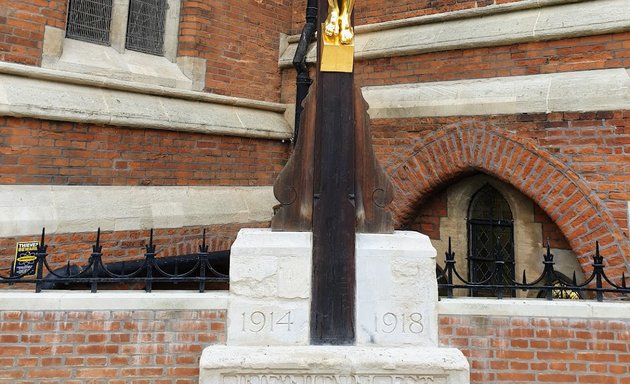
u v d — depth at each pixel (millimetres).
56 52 4602
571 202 4531
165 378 3217
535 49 4871
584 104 4488
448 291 3594
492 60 5098
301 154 3115
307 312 2951
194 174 5402
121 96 4926
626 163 4305
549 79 4754
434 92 5336
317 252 2971
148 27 5609
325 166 3002
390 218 3143
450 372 2828
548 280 3490
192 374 3227
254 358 2809
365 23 6035
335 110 3025
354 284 2969
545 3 4871
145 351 3221
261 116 6160
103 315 3215
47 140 4375
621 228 4289
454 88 5238
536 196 4711
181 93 5375
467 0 5336
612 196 4348
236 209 5645
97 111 4602
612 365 3316
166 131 5184
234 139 5801
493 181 5324
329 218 2984
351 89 3045
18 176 4199
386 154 5594
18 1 4359
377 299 2973
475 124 5051
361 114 3123
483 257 5461
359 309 2959
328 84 3033
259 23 6301
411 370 2822
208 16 5770
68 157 4492
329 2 3045
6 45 4270
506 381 3355
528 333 3389
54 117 4344
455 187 5535
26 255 4059
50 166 4387
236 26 6047
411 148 5438
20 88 4234
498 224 5387
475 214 5570
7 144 4152
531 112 4754
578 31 4594
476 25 5215
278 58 6504
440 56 5395
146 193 4965
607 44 4531
